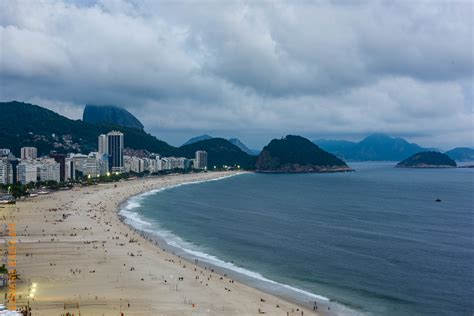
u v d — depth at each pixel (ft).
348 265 470.80
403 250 540.93
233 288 381.40
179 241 583.99
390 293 381.60
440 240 604.08
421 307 350.43
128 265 440.86
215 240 595.06
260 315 318.86
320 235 636.89
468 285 404.36
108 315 308.81
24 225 647.97
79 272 412.16
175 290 368.48
